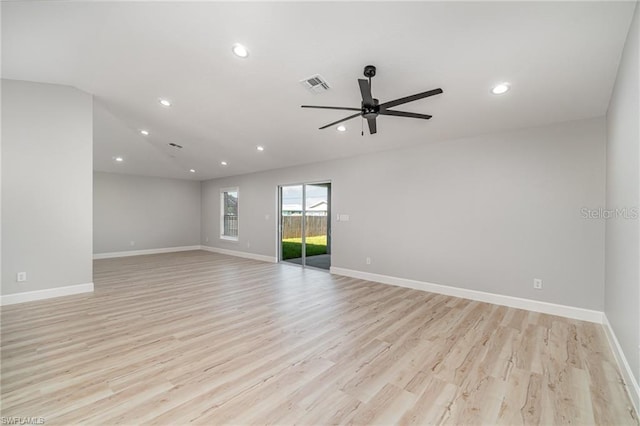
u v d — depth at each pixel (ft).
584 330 9.43
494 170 12.28
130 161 22.40
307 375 6.81
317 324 9.94
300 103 11.97
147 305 11.81
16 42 8.89
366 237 16.74
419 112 11.36
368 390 6.25
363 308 11.64
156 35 8.46
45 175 11.72
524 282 11.55
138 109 13.98
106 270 19.12
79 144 12.40
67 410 5.48
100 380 6.48
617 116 7.86
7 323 9.64
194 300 12.60
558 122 10.82
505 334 9.14
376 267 16.28
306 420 5.32
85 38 8.71
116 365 7.14
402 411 5.59
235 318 10.48
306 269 19.77
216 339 8.70
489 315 10.84
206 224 29.71
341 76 9.57
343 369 7.08
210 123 15.19
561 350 8.08
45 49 9.29
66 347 8.06
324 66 9.16
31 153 11.41
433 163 14.06
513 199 11.81
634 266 6.05
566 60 7.74
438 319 10.43
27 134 11.32
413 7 6.59
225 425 5.17
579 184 10.44
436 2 6.40
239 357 7.63
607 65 7.69
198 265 21.13
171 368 7.04
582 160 10.39
